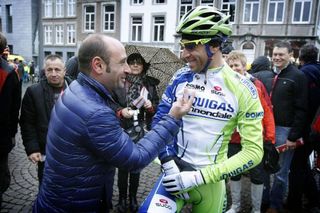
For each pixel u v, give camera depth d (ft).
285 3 67.51
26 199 11.03
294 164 10.44
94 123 4.20
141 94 10.08
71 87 4.58
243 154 5.32
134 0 83.25
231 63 9.22
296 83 9.61
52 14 99.50
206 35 5.09
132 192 10.32
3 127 8.48
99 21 89.56
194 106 5.59
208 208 5.74
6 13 107.55
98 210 4.69
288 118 9.87
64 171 4.41
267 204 10.74
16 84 8.75
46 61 8.55
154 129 4.77
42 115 8.63
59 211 4.59
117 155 4.27
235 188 10.15
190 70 5.81
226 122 5.50
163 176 5.77
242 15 71.87
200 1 74.59
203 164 5.60
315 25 65.51
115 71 4.48
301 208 10.81
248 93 5.36
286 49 9.69
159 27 80.74
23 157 15.79
